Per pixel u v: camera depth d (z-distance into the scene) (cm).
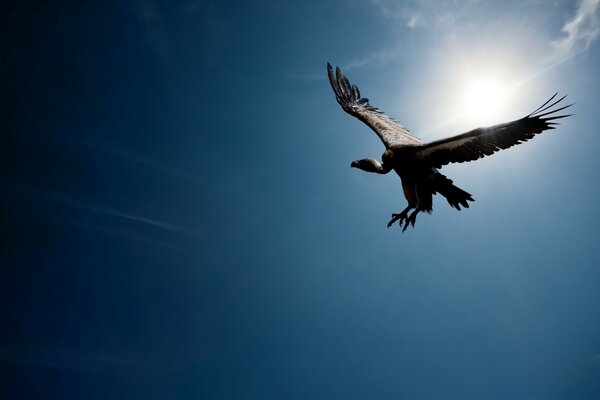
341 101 1357
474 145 1003
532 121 934
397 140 1152
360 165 1099
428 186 1061
